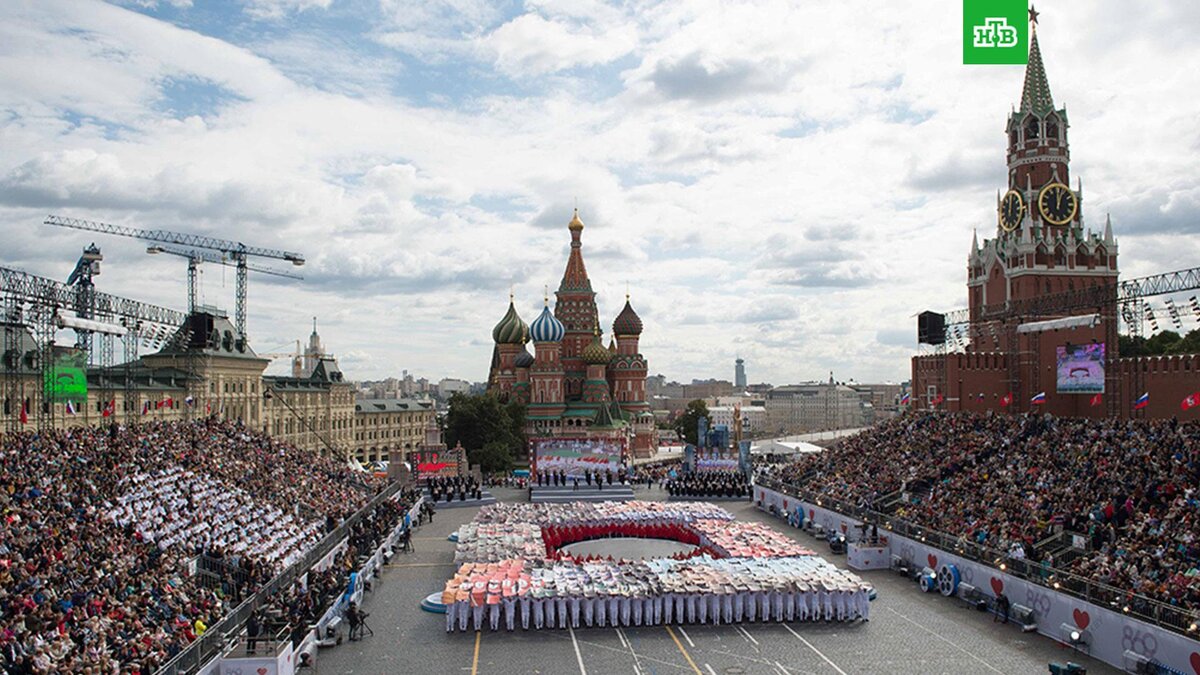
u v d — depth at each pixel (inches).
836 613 2196.1
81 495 2285.9
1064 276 4333.2
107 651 1509.6
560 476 4830.2
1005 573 2220.7
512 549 2684.5
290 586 2172.7
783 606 2197.3
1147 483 2386.8
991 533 2509.8
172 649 1589.6
